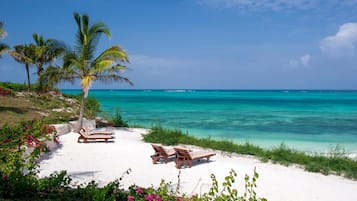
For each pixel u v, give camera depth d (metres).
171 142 14.16
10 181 4.90
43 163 9.49
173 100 72.31
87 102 28.77
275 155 11.74
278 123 25.02
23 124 13.16
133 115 31.83
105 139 13.96
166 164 10.20
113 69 16.69
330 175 9.60
